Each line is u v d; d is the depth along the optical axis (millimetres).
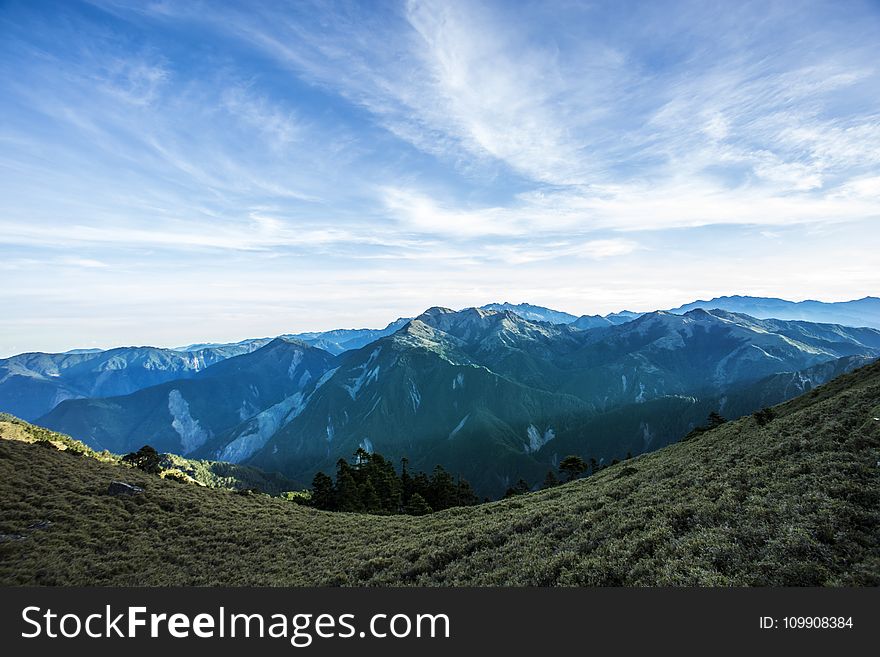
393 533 36438
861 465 19953
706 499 22125
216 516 42125
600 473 53531
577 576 18250
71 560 29531
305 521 43594
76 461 51188
